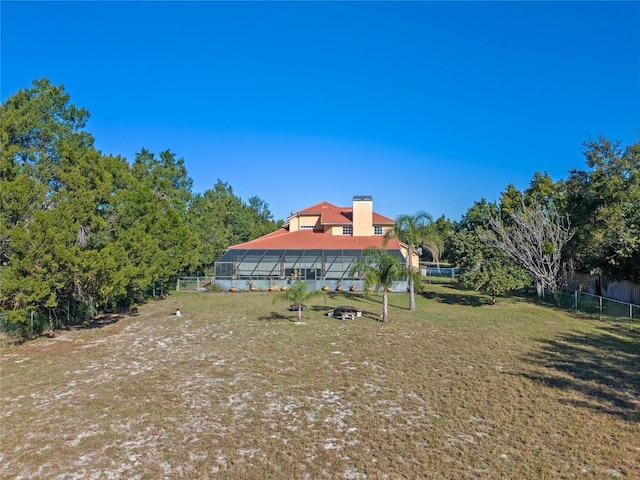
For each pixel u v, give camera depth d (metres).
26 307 19.78
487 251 35.38
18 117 30.02
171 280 48.94
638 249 29.06
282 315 28.91
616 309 27.67
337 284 44.44
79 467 9.48
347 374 15.82
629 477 9.00
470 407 12.69
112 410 12.60
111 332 24.11
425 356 18.20
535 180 56.06
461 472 9.20
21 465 9.57
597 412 12.30
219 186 93.69
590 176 34.31
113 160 31.69
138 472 9.27
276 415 12.20
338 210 60.28
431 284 50.44
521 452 10.04
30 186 21.98
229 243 66.56
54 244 20.12
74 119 36.19
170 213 40.03
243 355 18.59
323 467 9.42
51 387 14.64
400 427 11.39
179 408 12.73
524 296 39.06
